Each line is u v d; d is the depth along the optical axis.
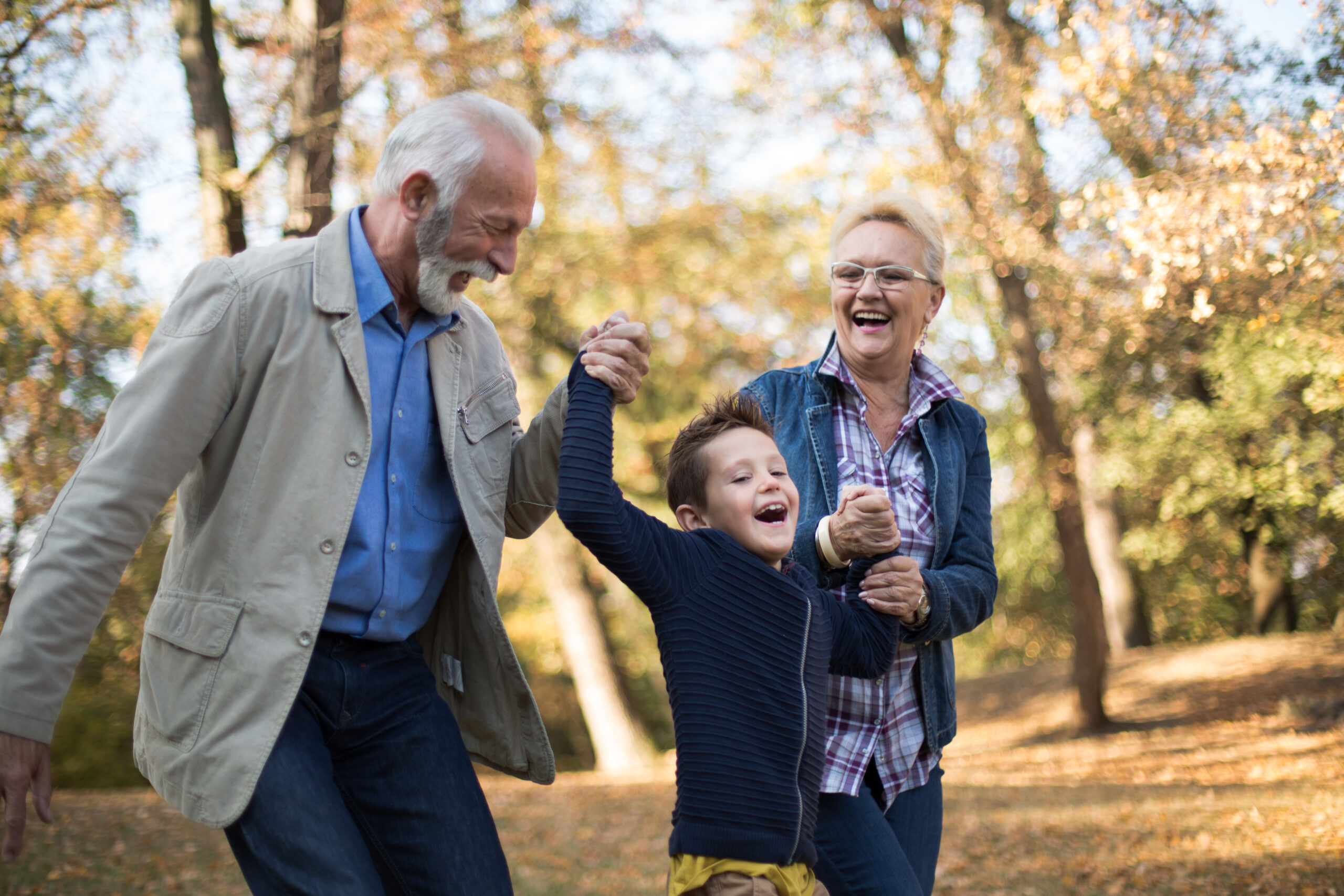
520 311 14.87
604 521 1.98
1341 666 13.80
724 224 15.76
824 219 15.72
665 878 6.41
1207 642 20.50
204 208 6.61
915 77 10.62
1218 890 4.87
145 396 1.95
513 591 20.17
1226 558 18.58
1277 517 14.81
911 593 2.27
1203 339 11.18
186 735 1.98
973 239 10.62
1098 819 7.09
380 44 7.48
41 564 1.84
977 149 10.26
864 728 2.39
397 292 2.23
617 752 16.91
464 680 2.41
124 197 6.70
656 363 17.94
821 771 2.12
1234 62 6.86
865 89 11.27
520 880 6.35
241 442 2.04
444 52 7.74
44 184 6.57
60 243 7.02
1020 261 9.96
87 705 13.05
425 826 2.16
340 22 6.88
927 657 2.51
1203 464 13.59
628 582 2.04
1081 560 13.29
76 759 12.86
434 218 2.10
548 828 8.46
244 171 6.59
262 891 1.94
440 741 2.21
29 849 6.16
